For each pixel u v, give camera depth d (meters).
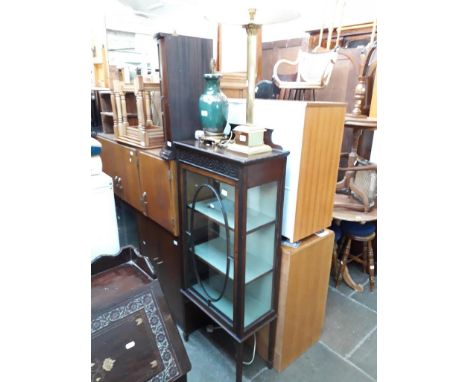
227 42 2.24
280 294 1.33
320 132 1.18
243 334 1.23
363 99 1.81
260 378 1.42
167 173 1.37
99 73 2.22
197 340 1.63
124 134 1.72
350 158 1.88
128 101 1.84
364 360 1.53
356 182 2.01
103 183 1.17
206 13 1.05
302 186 1.20
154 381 0.86
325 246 1.41
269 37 2.88
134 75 1.84
